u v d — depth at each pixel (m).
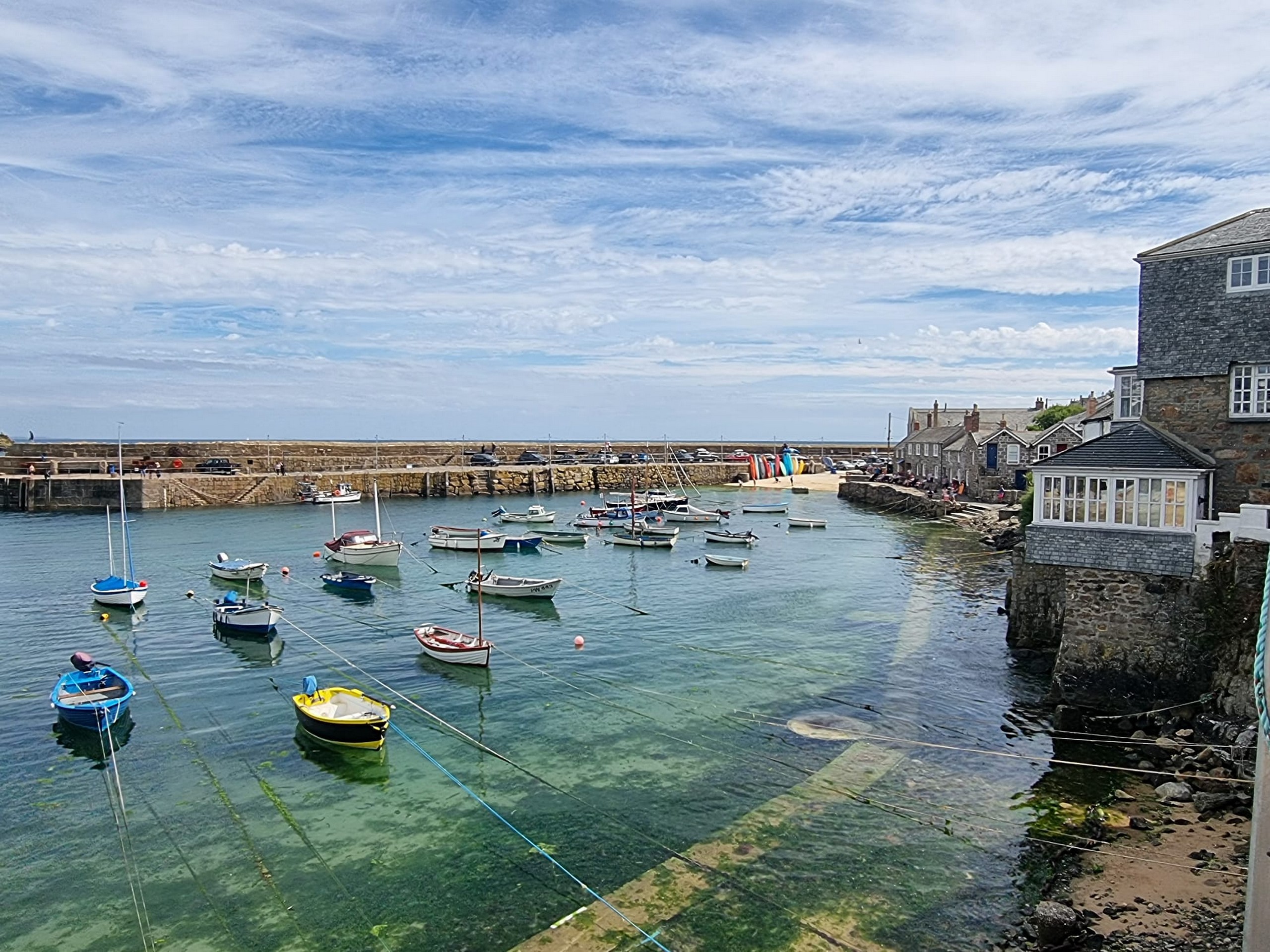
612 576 53.62
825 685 30.39
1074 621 26.23
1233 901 15.56
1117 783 21.27
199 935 16.19
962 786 21.56
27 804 21.52
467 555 61.94
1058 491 26.56
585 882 17.66
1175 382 27.39
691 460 131.88
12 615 41.78
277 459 100.62
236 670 32.78
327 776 23.08
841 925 15.80
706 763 23.58
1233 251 26.02
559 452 134.12
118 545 62.47
